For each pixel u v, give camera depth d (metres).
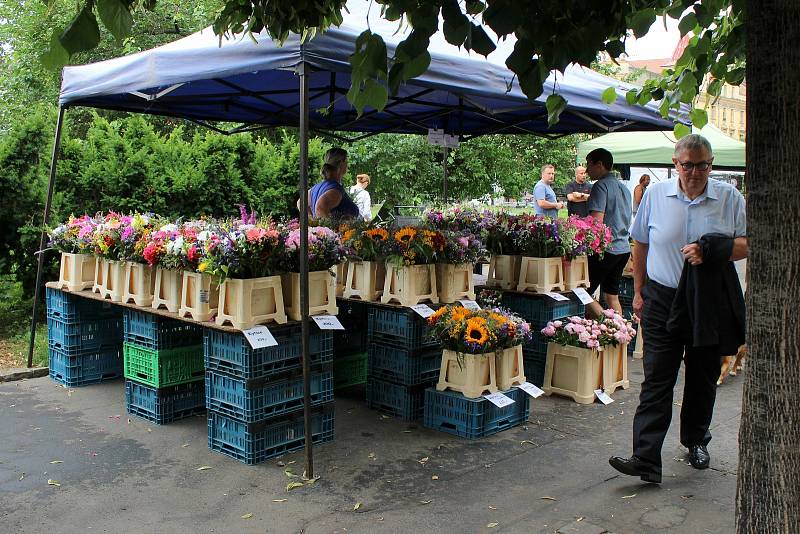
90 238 5.31
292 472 4.10
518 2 2.13
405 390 5.07
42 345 6.87
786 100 1.99
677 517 3.59
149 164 8.35
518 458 4.37
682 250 3.73
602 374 5.67
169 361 4.91
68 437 4.61
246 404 4.16
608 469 4.23
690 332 3.81
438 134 8.00
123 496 3.75
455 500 3.76
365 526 3.46
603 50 2.56
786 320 2.07
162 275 4.68
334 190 6.50
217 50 4.20
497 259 6.14
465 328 4.70
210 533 3.37
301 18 2.84
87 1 2.13
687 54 4.00
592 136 15.73
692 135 3.81
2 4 16.09
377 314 5.20
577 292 6.09
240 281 4.04
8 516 3.50
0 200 7.27
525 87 2.31
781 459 2.13
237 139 9.32
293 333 4.34
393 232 5.17
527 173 15.18
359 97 2.33
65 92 5.79
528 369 5.99
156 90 6.04
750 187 2.09
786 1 1.95
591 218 6.52
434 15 2.18
